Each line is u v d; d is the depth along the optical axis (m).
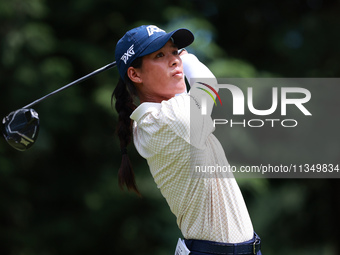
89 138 33.16
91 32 33.06
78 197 33.69
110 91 30.62
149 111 9.80
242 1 35.59
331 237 34.16
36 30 30.41
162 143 9.53
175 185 9.76
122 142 11.05
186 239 9.90
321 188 34.06
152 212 32.47
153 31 10.01
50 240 32.47
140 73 10.12
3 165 30.81
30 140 11.24
